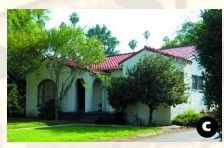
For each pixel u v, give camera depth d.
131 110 19.00
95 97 21.48
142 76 16.86
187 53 19.20
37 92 22.02
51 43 19.39
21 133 13.10
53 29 19.53
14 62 19.70
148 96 16.77
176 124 17.69
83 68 19.86
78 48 19.38
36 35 20.19
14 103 22.67
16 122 17.75
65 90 20.30
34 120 19.36
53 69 21.17
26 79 22.64
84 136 12.22
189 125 17.19
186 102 17.06
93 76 20.38
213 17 7.20
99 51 19.56
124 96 17.39
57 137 11.91
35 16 23.17
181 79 16.91
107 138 11.98
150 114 17.38
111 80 18.02
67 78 20.52
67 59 19.59
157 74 16.69
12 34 19.55
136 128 15.61
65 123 17.83
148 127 16.30
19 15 21.25
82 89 22.00
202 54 7.34
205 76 7.30
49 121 18.69
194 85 19.39
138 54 19.03
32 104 22.23
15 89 22.78
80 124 17.56
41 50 19.78
